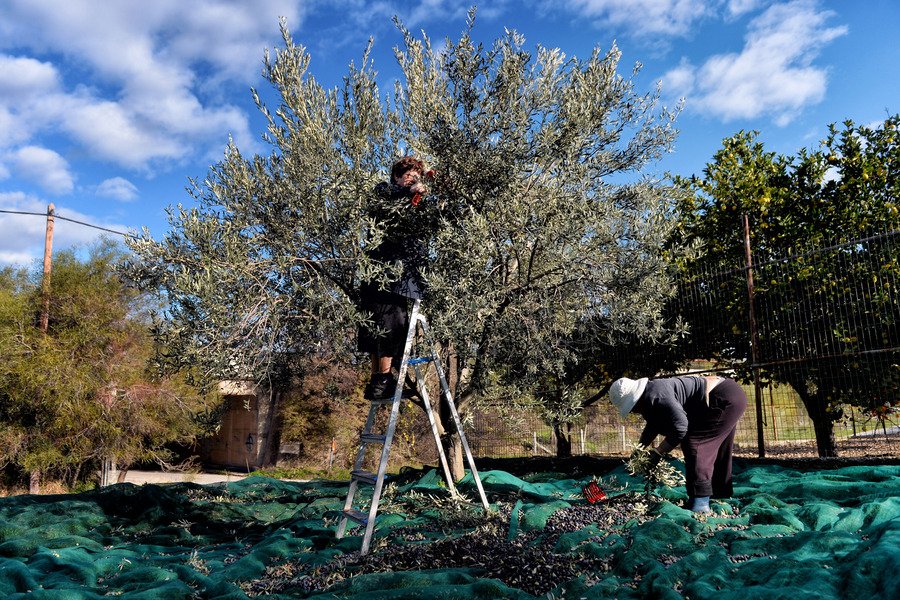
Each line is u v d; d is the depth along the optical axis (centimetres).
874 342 807
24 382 1580
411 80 639
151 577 389
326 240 521
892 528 315
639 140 643
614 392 452
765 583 296
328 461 2066
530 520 451
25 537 528
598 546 369
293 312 534
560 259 557
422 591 309
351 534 491
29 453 1609
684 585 302
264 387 645
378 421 1855
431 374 876
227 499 773
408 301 459
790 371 854
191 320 484
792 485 531
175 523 620
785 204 957
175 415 1720
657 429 466
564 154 579
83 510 646
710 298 847
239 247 485
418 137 624
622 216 621
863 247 820
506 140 560
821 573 285
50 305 1716
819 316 848
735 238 982
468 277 535
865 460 775
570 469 858
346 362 636
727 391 437
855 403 836
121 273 510
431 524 477
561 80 609
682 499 495
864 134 920
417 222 560
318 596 318
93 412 1627
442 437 732
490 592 307
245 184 532
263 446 2370
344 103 573
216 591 349
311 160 515
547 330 640
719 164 1043
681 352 856
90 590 375
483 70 559
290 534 498
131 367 1691
